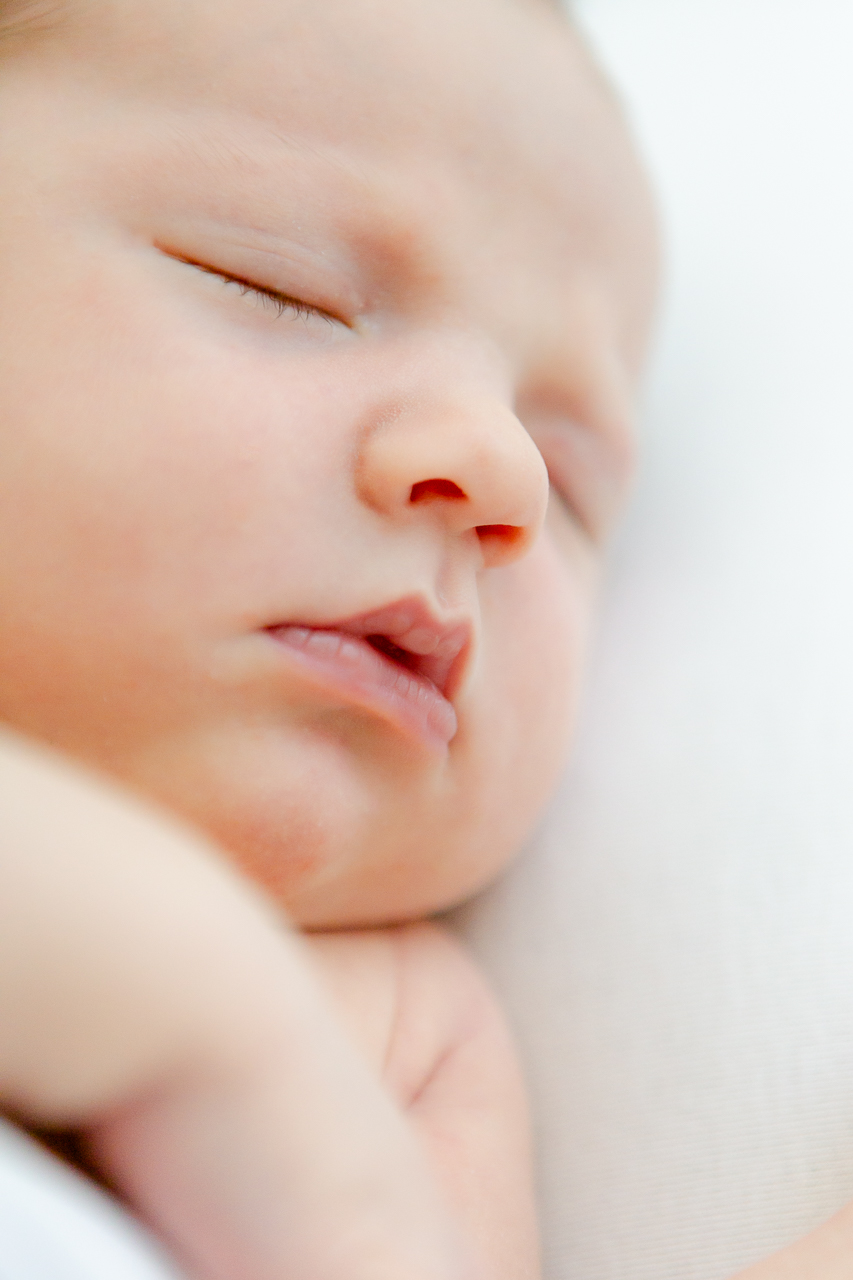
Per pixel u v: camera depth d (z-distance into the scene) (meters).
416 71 0.26
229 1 0.25
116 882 0.20
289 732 0.25
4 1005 0.20
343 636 0.25
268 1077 0.20
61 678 0.24
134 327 0.24
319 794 0.25
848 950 0.26
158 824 0.21
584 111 0.28
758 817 0.28
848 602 0.29
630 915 0.28
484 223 0.26
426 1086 0.26
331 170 0.25
